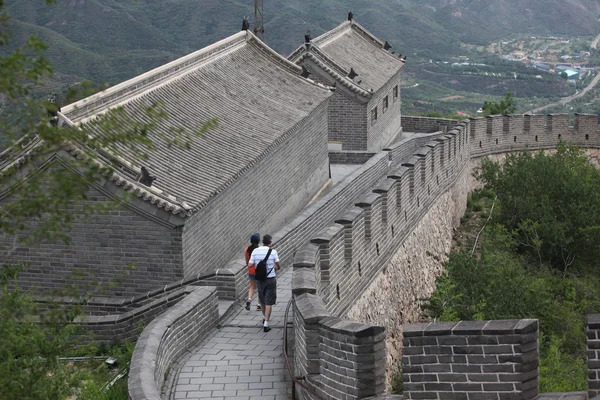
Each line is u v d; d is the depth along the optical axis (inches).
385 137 1641.2
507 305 941.2
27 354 387.5
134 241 757.9
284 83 1178.0
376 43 1765.5
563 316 973.2
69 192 344.5
